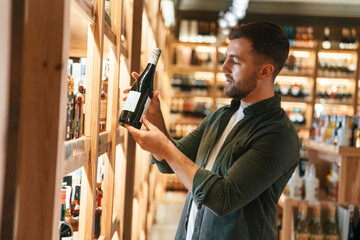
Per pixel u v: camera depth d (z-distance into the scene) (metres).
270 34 1.58
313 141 4.01
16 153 0.82
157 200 6.21
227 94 1.64
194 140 1.93
